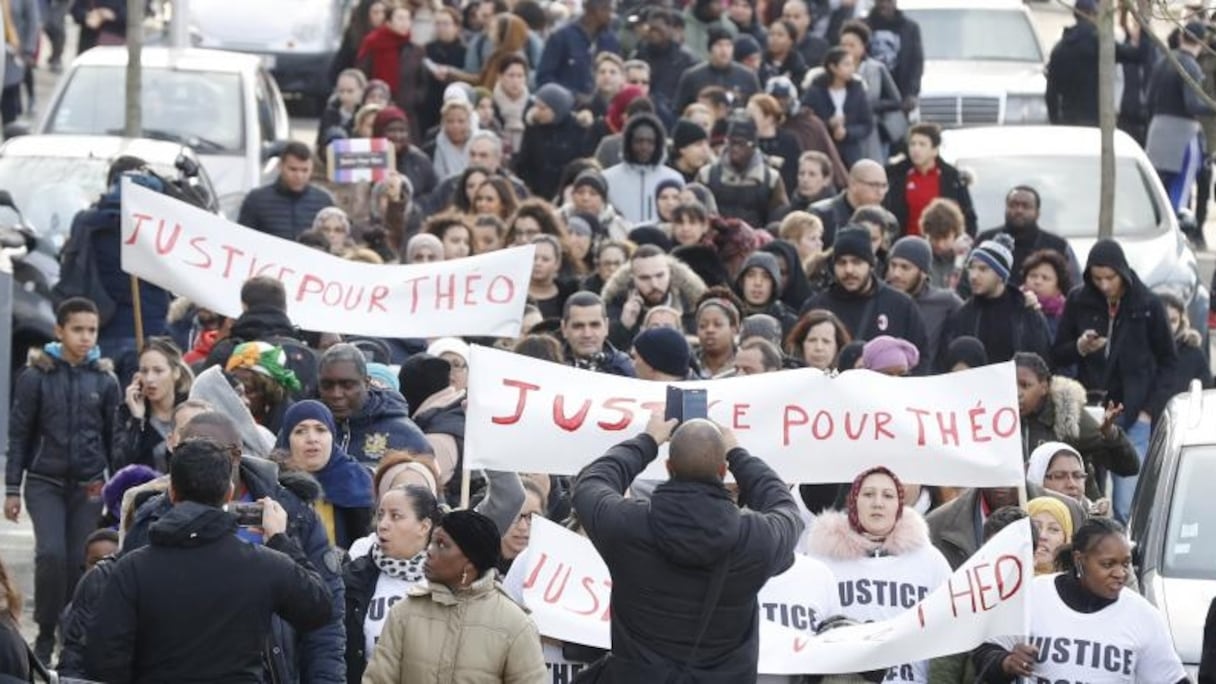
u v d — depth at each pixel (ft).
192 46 220.43
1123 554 73.05
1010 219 128.67
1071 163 155.63
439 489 78.89
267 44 223.10
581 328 97.40
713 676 63.46
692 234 122.11
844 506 82.74
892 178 145.79
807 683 71.61
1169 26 222.69
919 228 142.51
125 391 101.81
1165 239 149.18
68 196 143.64
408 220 138.72
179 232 94.94
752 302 113.60
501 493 78.43
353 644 71.51
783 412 77.15
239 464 67.26
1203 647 68.54
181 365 92.73
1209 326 151.23
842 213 137.28
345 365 81.35
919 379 77.61
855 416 77.20
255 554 62.64
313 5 226.17
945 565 73.92
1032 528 76.18
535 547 72.59
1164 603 86.07
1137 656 73.61
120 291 114.42
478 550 65.98
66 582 98.37
